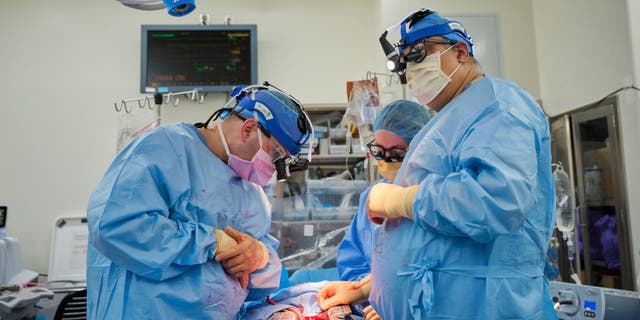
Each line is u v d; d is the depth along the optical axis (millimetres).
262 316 1400
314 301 1545
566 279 3127
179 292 1146
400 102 1722
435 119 1283
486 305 1090
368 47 3914
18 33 3705
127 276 1164
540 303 1151
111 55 3748
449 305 1131
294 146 1351
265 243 1482
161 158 1209
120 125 2740
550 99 3477
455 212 1022
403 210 1148
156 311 1128
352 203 3201
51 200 3586
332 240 3131
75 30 3748
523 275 1127
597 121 3078
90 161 3645
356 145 3301
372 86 2693
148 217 1118
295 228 3172
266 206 1489
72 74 3707
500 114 1099
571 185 3125
